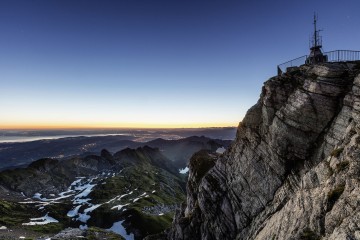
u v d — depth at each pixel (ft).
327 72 150.82
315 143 154.81
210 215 243.81
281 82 180.55
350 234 80.02
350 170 102.68
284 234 121.80
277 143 173.58
